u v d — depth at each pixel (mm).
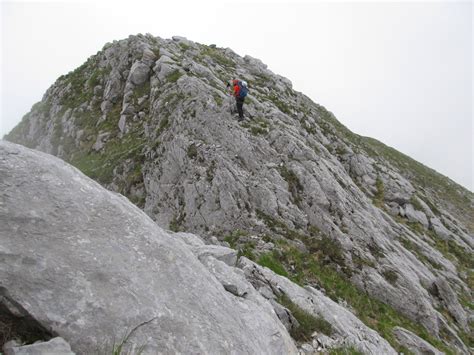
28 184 6477
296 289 14516
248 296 10312
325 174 26859
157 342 5680
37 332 5234
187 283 7047
